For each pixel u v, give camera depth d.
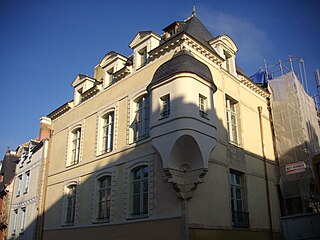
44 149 25.53
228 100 18.77
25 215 26.02
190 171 14.16
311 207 18.92
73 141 23.48
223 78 18.23
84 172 20.56
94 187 19.20
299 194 19.22
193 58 15.29
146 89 16.53
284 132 20.89
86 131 21.89
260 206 18.06
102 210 18.44
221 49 18.81
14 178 31.14
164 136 14.31
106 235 17.23
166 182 14.70
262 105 21.53
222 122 17.14
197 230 13.73
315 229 16.75
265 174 19.34
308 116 21.61
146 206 15.72
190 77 14.59
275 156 20.89
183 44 16.25
